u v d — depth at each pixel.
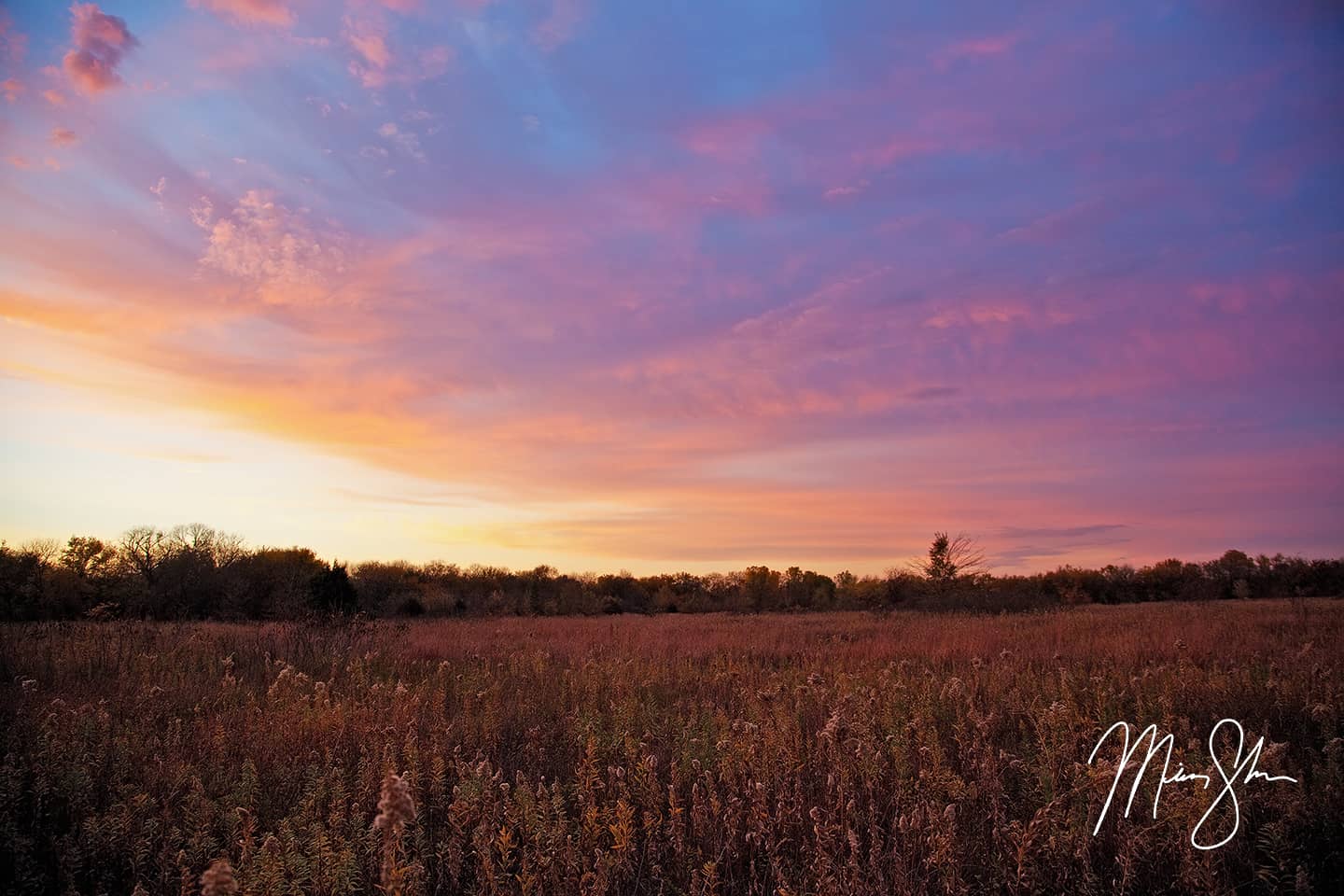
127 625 16.55
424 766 6.86
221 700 9.46
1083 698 9.21
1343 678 9.26
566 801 6.27
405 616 36.81
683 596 62.72
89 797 5.96
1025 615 28.30
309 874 4.64
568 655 15.12
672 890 5.06
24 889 4.87
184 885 4.32
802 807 5.75
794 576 60.75
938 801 5.69
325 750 7.27
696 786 5.88
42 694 9.34
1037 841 5.10
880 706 8.62
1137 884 4.86
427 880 4.94
